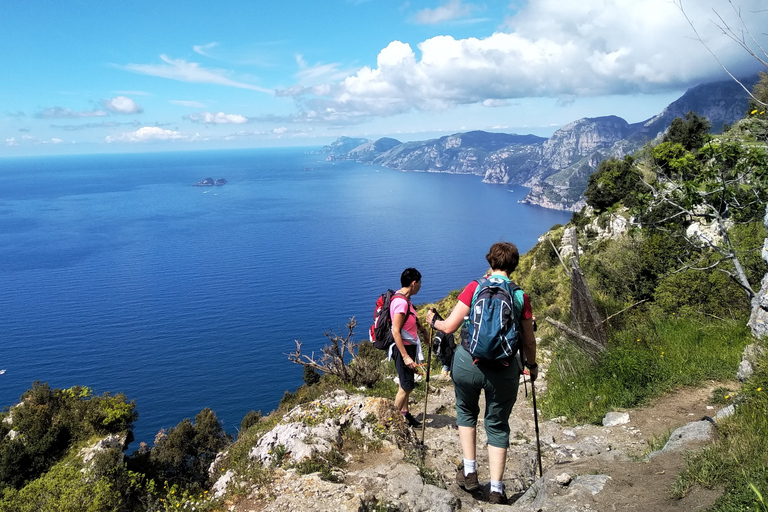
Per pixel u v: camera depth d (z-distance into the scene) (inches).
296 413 243.6
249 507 160.7
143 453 1529.3
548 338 494.6
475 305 151.4
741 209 347.6
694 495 134.7
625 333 382.0
